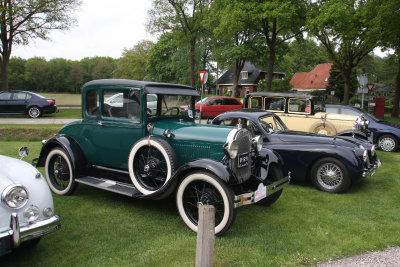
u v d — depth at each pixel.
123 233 3.71
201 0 25.56
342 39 19.59
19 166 3.04
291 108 8.71
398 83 21.23
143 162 4.36
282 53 24.03
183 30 26.75
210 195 3.67
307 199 5.24
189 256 3.17
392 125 10.55
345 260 3.23
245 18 17.81
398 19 15.51
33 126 11.44
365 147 6.16
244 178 4.01
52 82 71.88
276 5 17.02
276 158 4.62
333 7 15.70
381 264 3.16
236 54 24.84
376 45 18.61
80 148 5.01
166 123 4.49
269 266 3.04
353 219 4.36
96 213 4.33
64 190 5.02
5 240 2.60
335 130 8.27
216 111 18.48
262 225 4.07
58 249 3.30
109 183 4.61
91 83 4.79
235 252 3.30
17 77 68.38
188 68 41.94
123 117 4.53
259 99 9.02
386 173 7.15
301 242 3.58
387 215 4.53
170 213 4.38
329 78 38.31
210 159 3.66
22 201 2.76
